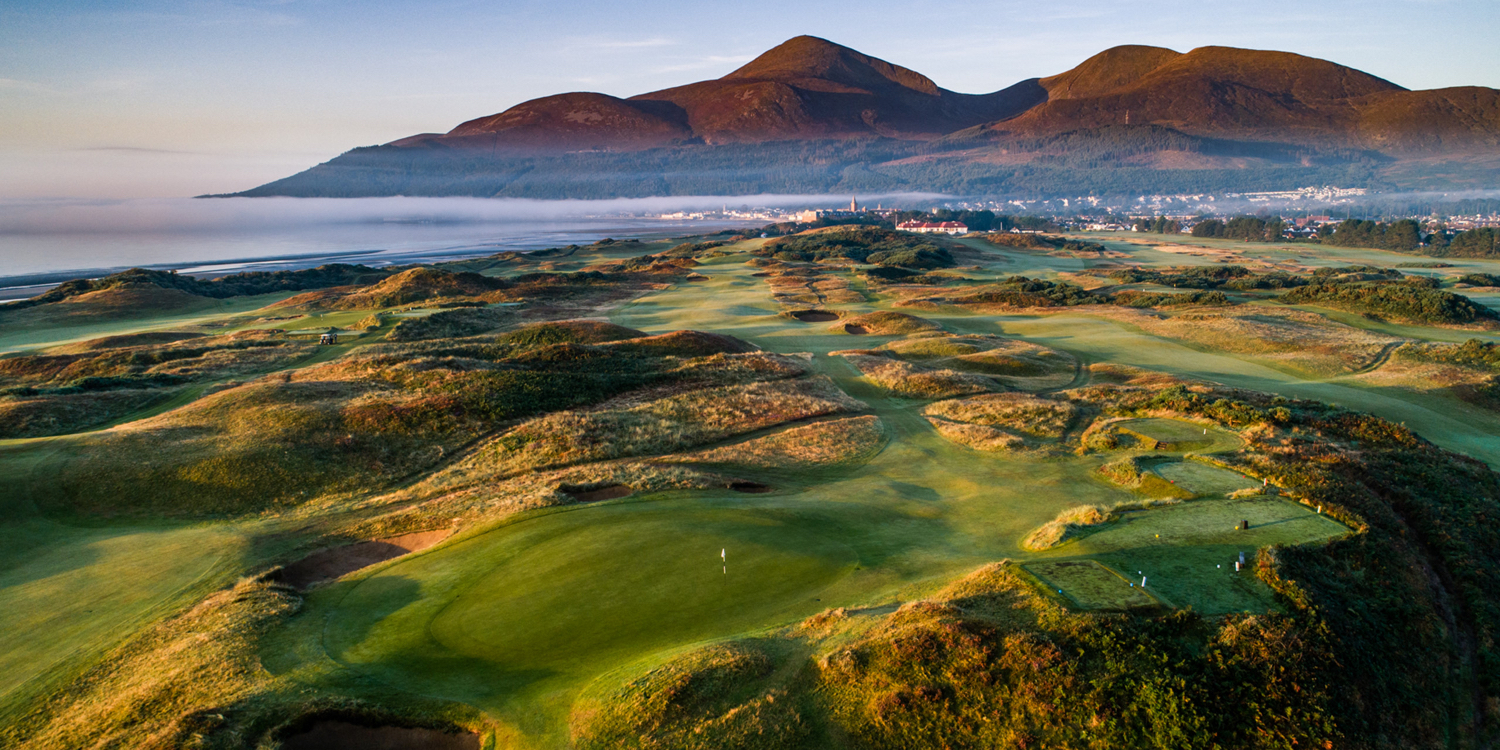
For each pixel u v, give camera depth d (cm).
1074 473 4369
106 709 2059
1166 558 2714
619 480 4016
